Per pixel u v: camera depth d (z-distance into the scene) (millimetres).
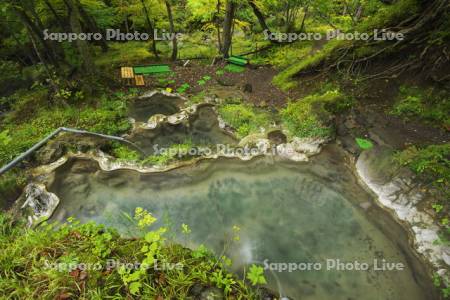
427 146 4926
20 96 7422
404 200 4293
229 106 7016
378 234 4117
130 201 4594
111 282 2486
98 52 10969
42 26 7414
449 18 5898
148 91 7820
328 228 4242
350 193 4773
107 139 5668
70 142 5332
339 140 5664
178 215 4387
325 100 6340
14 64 8391
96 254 2768
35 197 4344
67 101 6852
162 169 5090
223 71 9484
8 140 4906
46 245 2887
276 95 7781
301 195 4809
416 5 6492
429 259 3609
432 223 3895
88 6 8852
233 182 5043
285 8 12391
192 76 9133
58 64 8031
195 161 5301
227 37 9914
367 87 6715
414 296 3354
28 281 2506
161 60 10469
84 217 4277
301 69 8086
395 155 4863
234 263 3697
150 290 2465
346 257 3820
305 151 5531
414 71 6309
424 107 5738
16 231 3721
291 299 3209
